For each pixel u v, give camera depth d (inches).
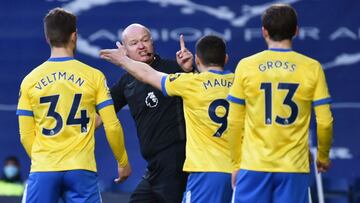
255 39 1738.4
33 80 816.3
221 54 869.2
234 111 777.6
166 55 1750.7
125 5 1763.0
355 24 1742.1
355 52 1743.4
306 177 770.8
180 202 953.5
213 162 857.5
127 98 973.2
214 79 860.0
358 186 1556.3
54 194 810.2
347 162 1710.1
